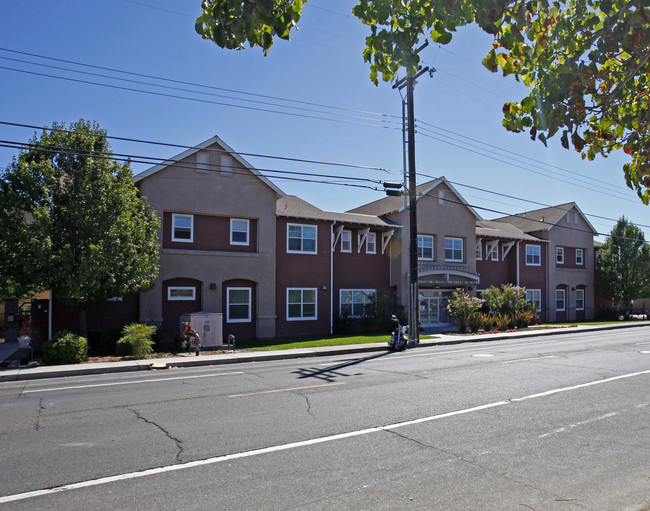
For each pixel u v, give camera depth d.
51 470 5.62
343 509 4.55
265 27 3.79
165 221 21.69
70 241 16.83
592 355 15.97
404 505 4.63
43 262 15.51
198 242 22.33
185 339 18.12
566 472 5.50
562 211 37.88
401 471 5.53
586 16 3.88
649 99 4.43
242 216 23.12
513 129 4.19
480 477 5.34
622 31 3.58
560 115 3.95
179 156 21.83
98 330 19.58
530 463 5.80
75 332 19.70
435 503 4.68
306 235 25.52
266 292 23.56
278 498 4.80
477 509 4.54
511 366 13.54
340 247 27.14
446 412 8.25
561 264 37.62
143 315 20.66
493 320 28.17
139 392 10.34
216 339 20.03
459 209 30.84
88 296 16.97
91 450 6.34
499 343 21.41
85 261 15.74
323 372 12.85
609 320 38.12
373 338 22.30
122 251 17.06
